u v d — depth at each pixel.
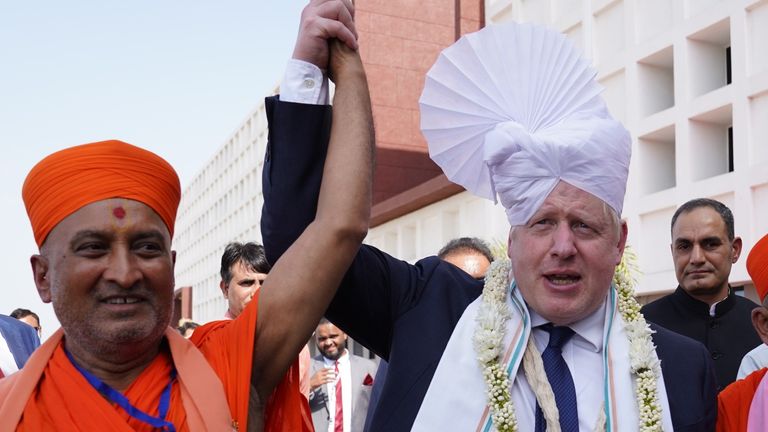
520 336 2.00
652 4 10.93
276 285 1.75
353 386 5.48
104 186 1.57
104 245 1.58
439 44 18.89
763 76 8.95
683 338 2.13
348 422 5.38
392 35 18.66
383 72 18.52
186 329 7.39
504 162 1.96
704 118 10.03
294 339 1.74
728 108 9.59
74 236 1.56
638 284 9.88
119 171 1.59
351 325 2.10
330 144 1.87
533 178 1.92
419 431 1.95
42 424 1.51
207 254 37.28
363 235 1.82
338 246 1.77
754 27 9.27
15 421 1.50
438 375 1.99
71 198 1.57
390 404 2.02
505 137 1.95
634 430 1.92
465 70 2.13
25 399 1.53
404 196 16.25
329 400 5.41
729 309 3.89
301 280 1.74
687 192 9.90
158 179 1.63
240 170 31.30
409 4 18.83
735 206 9.18
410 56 18.73
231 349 1.70
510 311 2.05
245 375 1.66
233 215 32.44
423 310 2.11
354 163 1.83
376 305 2.10
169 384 1.62
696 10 10.17
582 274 1.93
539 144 1.91
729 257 3.88
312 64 1.89
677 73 10.27
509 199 1.97
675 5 10.37
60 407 1.52
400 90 18.59
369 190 1.84
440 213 15.54
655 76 11.12
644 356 1.98
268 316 1.74
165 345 1.70
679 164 10.09
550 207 1.92
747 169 9.03
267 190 1.92
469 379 1.98
